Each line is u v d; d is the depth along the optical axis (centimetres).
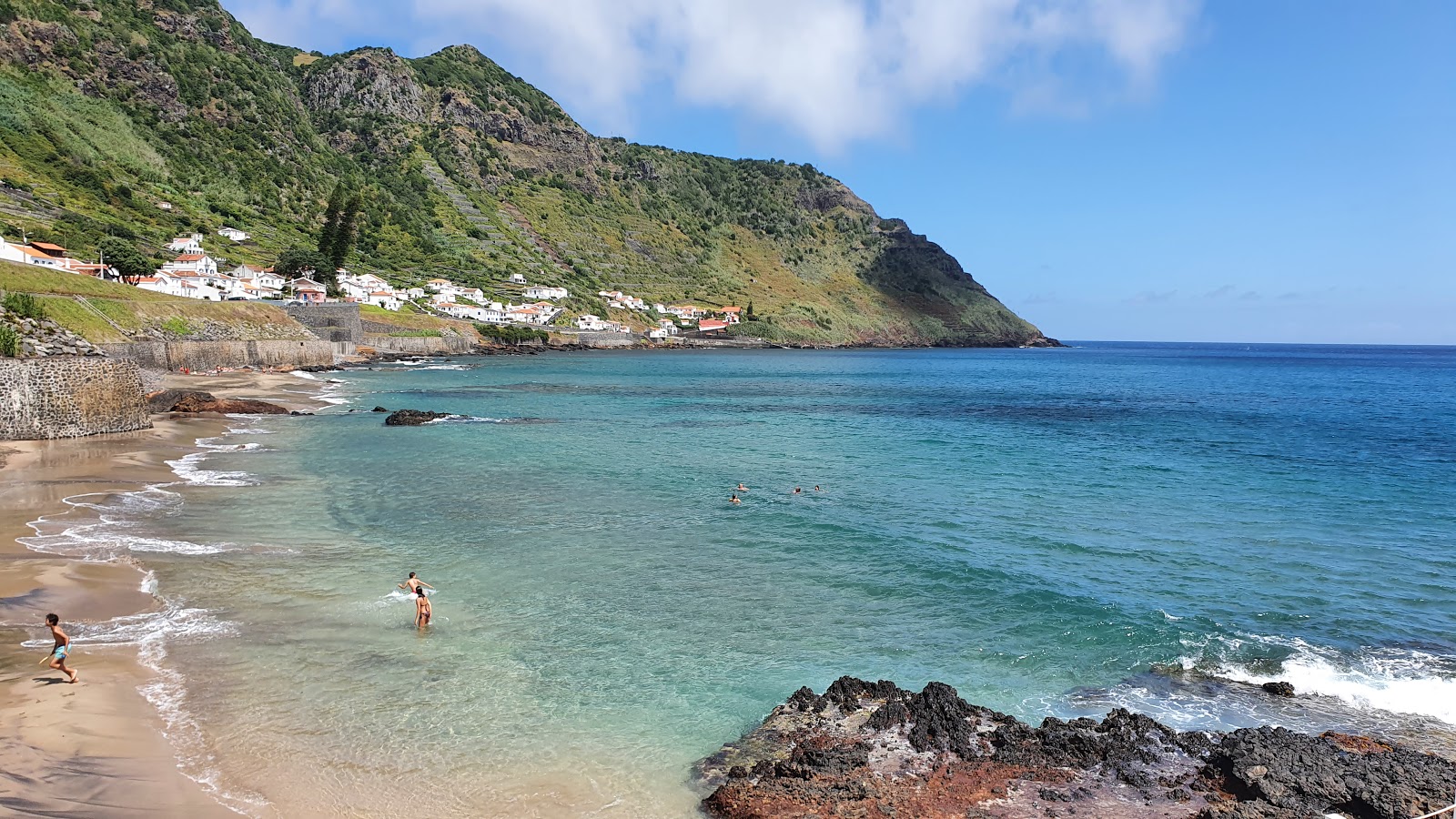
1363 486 3928
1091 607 2180
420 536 2794
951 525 3083
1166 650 1908
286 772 1301
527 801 1254
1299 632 2030
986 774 1333
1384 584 2411
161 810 1166
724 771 1359
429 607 1988
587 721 1524
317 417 6019
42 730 1348
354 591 2195
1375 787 1230
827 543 2802
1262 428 6475
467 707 1559
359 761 1348
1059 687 1714
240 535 2692
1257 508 3428
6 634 1766
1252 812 1207
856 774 1324
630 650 1867
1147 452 5056
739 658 1836
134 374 4888
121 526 2711
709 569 2494
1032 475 4188
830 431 6097
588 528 2972
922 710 1517
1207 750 1406
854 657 1855
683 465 4394
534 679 1698
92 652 1694
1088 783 1312
